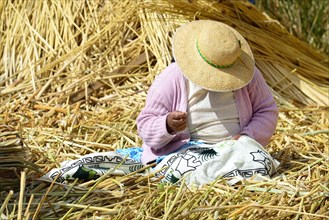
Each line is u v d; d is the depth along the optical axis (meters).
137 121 4.80
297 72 7.11
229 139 4.79
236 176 4.53
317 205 4.31
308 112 6.47
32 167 4.64
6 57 7.09
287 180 4.65
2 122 6.07
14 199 4.39
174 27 6.89
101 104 6.52
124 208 4.14
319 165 5.00
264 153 4.68
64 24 7.24
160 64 6.70
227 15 7.07
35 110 6.39
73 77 6.74
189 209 4.16
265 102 4.89
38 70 6.89
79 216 4.07
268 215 4.17
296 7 8.94
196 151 4.66
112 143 5.73
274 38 7.27
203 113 4.77
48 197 4.39
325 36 8.96
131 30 7.11
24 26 7.29
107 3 7.32
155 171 4.60
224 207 4.09
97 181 4.36
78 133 5.87
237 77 4.68
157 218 4.03
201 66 4.67
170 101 4.74
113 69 6.83
